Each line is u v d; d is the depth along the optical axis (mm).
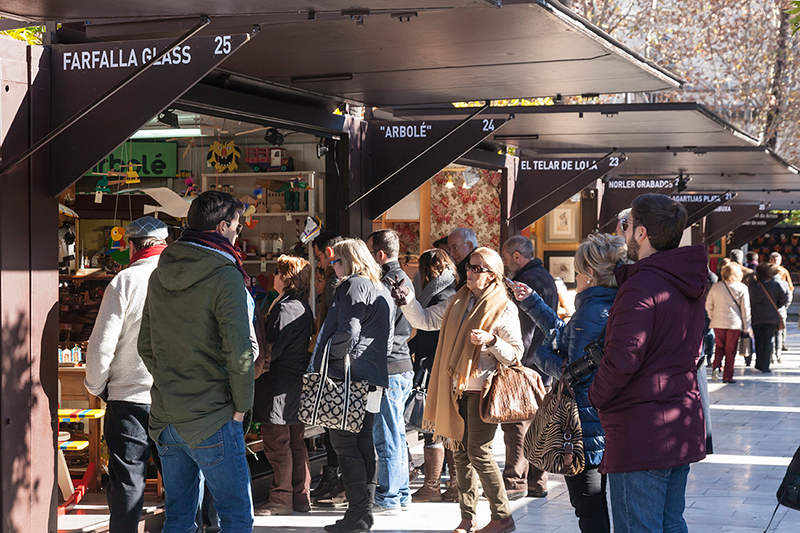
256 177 7918
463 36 4465
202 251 3836
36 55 4258
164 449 3916
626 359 3211
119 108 4215
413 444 8094
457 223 10273
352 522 5219
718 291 12938
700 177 12953
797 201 18453
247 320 3812
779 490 3775
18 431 4207
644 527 3281
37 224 4293
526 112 6898
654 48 23156
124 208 7957
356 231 6867
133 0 3547
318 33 4430
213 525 5418
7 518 4152
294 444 5906
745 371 14438
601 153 10000
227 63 5219
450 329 4949
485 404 4715
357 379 5062
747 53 23406
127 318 4414
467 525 4977
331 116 6555
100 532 5043
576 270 4039
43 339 4336
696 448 3311
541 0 3846
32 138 4242
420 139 6852
